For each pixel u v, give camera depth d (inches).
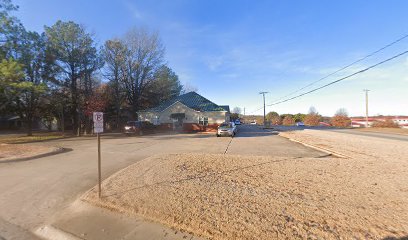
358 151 488.7
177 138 838.5
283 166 336.5
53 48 1005.2
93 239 152.9
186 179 266.8
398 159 394.3
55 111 1166.3
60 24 1018.1
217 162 365.1
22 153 469.7
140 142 703.1
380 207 184.7
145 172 300.2
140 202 198.8
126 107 1471.5
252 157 411.2
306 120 2915.8
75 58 1056.8
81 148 573.3
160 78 1480.1
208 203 194.5
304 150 529.0
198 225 158.6
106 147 586.9
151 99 1507.1
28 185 267.0
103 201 203.5
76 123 1208.2
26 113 1027.9
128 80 1406.3
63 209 201.8
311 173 295.0
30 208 205.0
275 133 1111.0
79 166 363.6
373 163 358.6
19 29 838.5
